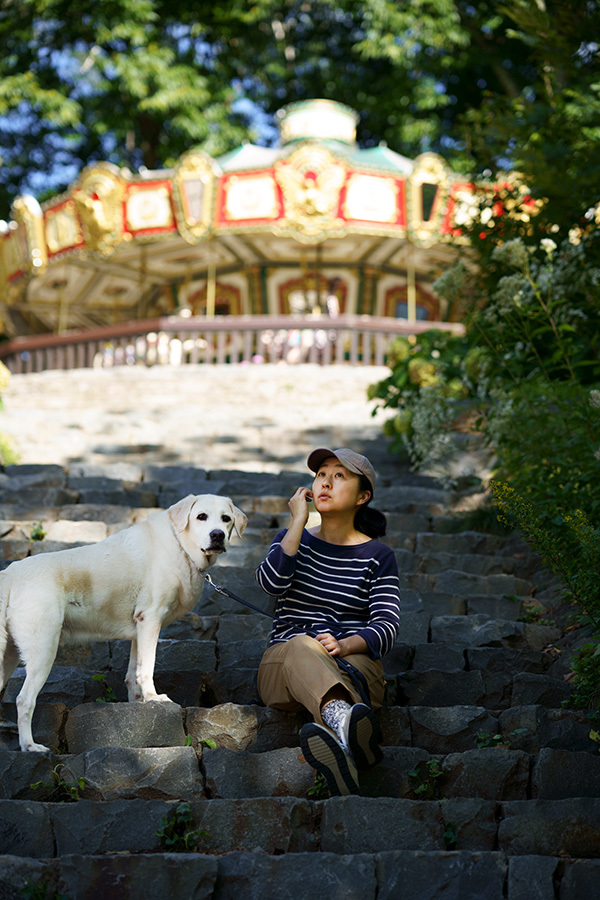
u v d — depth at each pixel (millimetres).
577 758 3619
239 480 7906
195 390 13398
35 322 24609
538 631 5023
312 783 3570
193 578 3957
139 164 26578
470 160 8086
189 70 23359
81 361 16531
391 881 3074
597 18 7523
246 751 3799
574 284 6742
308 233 16594
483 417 7172
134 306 23438
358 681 3529
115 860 3033
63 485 7625
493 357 7402
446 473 8047
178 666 4488
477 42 24047
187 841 3264
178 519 3977
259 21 24516
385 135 25406
